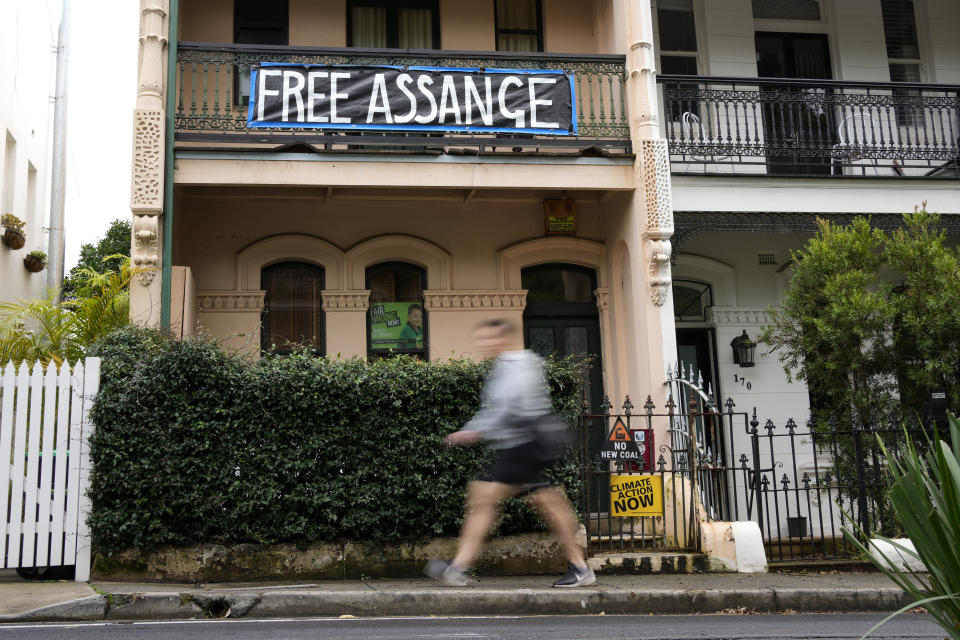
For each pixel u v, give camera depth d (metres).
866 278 8.87
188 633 5.29
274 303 10.80
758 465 8.07
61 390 6.91
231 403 7.14
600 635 5.31
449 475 7.34
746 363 11.50
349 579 7.12
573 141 9.84
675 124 11.66
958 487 2.96
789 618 6.20
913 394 9.01
